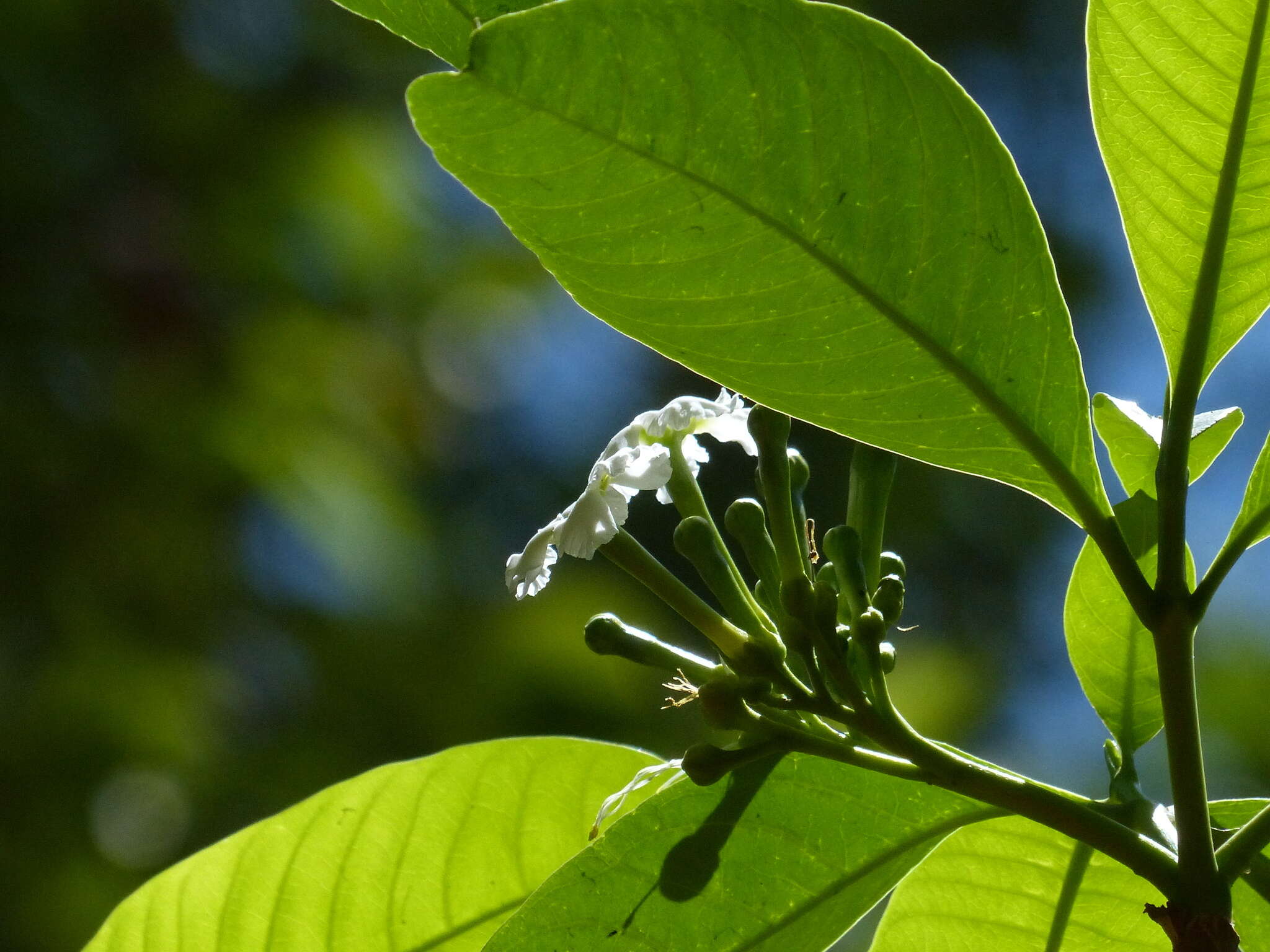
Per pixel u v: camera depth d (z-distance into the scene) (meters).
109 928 0.79
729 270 0.71
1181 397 0.72
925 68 0.70
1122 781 0.74
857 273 0.71
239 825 1.98
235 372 2.02
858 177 0.71
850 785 0.74
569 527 0.74
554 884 0.74
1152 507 0.75
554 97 0.69
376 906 0.79
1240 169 0.73
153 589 1.96
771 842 0.74
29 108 1.94
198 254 2.02
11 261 1.90
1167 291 0.73
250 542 2.06
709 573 0.73
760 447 0.73
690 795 0.74
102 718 1.90
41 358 1.90
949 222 0.71
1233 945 0.70
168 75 2.06
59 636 1.89
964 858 0.77
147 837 1.93
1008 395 0.72
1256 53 0.73
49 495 1.89
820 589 0.72
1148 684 0.75
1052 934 0.77
